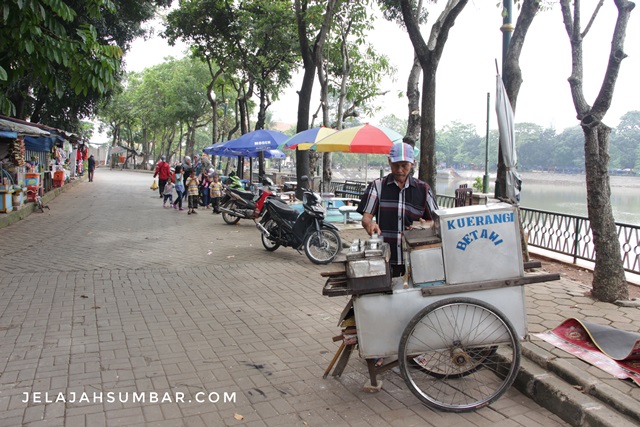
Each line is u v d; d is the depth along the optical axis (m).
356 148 10.38
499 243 3.54
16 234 10.88
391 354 3.63
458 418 3.50
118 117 51.66
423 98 8.18
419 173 8.33
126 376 4.06
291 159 50.25
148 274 7.57
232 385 3.96
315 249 8.86
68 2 14.07
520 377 3.90
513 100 7.04
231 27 21.47
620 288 5.71
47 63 7.39
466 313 3.49
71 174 30.97
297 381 4.06
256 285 7.11
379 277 3.53
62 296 6.25
